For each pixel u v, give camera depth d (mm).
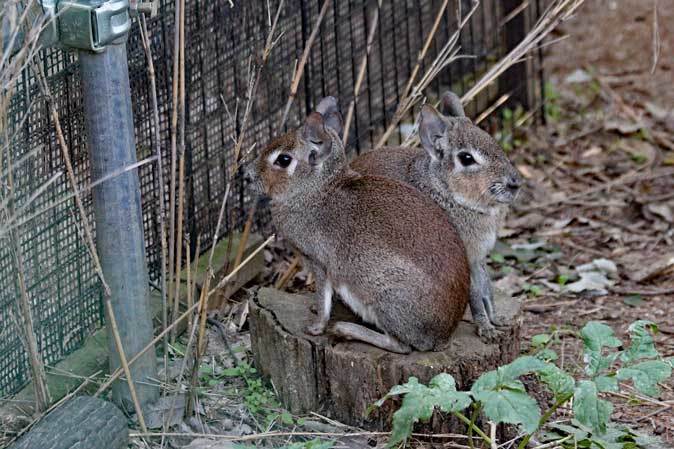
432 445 8195
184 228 9828
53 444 7332
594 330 7836
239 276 10438
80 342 8969
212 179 10477
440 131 8633
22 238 8109
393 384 8086
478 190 8523
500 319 8648
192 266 10055
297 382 8461
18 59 6895
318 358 8336
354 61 11883
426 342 8148
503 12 14367
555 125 14750
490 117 14219
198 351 8266
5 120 7332
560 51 16578
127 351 8219
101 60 7617
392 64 13352
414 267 8016
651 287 11195
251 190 8672
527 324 10453
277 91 11211
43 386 8008
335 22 11445
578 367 9547
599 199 13031
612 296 11031
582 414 7281
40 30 6898
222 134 10469
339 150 8562
